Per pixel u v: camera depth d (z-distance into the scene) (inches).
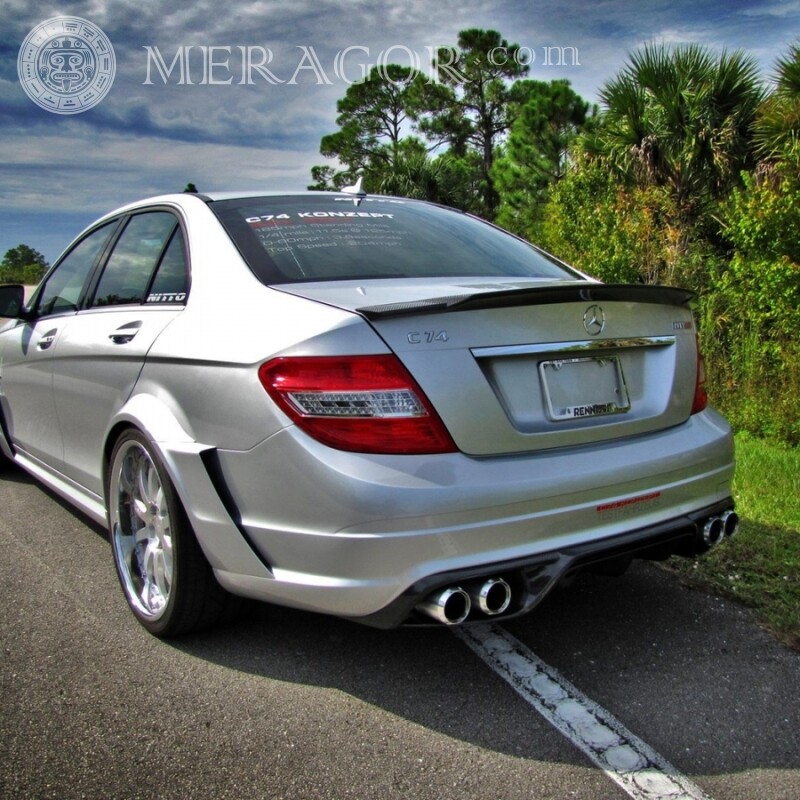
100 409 128.4
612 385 103.6
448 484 86.5
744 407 275.3
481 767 86.3
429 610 87.0
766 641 114.8
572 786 83.1
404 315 88.7
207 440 99.5
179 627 111.9
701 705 98.4
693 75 414.9
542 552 91.7
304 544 90.2
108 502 126.3
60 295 160.2
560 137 927.7
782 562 141.9
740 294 279.4
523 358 95.0
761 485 193.2
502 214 999.0
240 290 104.7
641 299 106.7
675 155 410.6
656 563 142.7
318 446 87.8
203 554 106.1
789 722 94.8
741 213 270.8
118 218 148.8
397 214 134.0
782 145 354.3
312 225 120.3
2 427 190.2
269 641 114.6
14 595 131.4
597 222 388.8
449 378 88.9
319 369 88.0
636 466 99.3
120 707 97.7
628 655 110.7
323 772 85.4
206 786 83.0
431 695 100.6
